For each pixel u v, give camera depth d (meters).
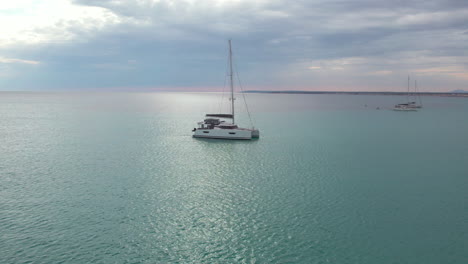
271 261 19.48
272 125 82.94
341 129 74.44
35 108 140.62
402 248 20.73
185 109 146.75
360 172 36.84
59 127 75.00
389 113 124.00
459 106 173.88
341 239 21.83
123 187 31.83
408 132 69.25
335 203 27.73
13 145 52.38
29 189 30.95
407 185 32.22
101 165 40.06
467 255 19.97
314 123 87.75
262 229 23.30
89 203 27.67
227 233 22.75
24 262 19.02
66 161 41.88
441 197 28.95
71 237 21.95
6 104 171.62
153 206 27.22
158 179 34.50
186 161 42.47
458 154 46.09
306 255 20.05
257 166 39.78
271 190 30.95
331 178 34.59
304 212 25.95
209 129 60.34
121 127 76.25
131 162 41.72
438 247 20.83
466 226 23.55
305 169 38.31
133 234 22.53
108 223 24.05
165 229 23.28
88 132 67.50
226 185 32.53
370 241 21.55
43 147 50.91
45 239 21.62
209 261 19.52
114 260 19.45
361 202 27.86
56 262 19.09
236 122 90.94
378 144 54.34
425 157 44.28
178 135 64.38
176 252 20.42
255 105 197.12
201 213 25.88
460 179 34.09
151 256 19.97
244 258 19.81
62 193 29.98
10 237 21.78
